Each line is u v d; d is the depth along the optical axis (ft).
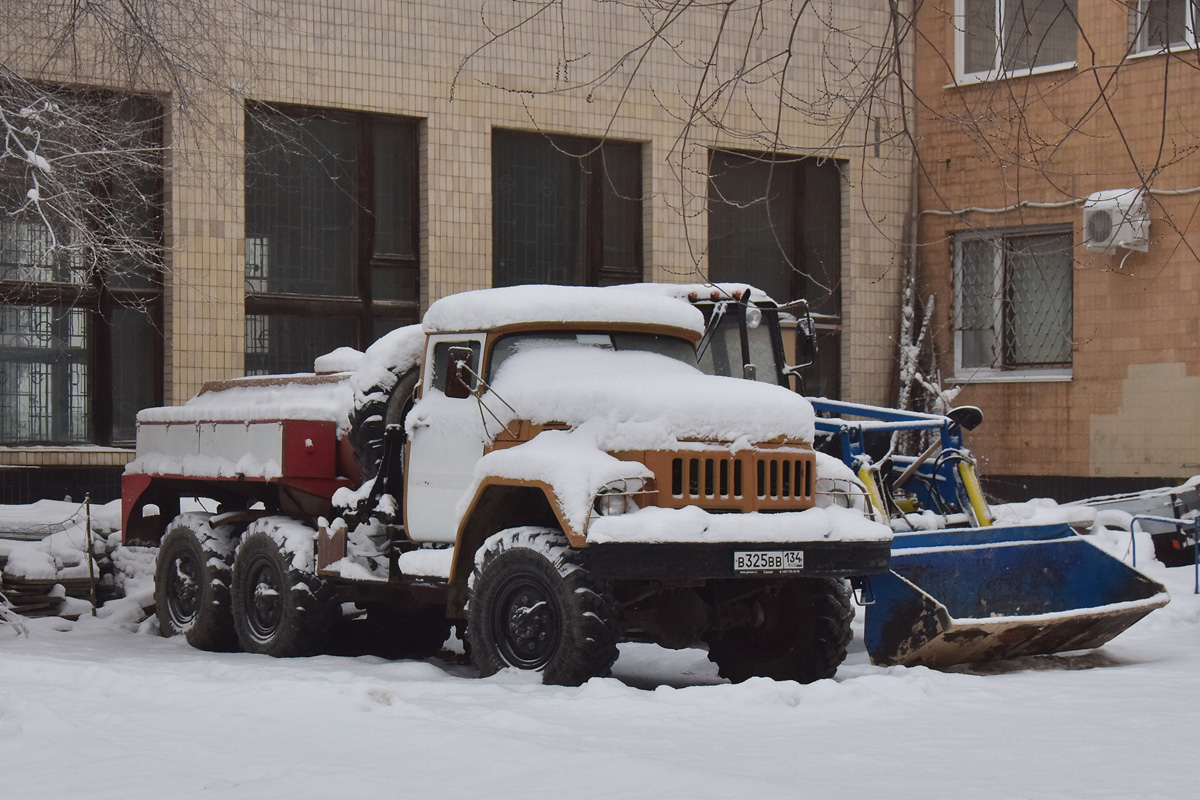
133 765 19.54
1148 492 54.49
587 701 24.84
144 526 42.86
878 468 39.37
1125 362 61.67
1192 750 21.15
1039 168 32.58
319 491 36.19
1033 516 49.21
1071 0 63.10
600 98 60.70
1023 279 65.05
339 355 39.68
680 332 32.48
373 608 39.63
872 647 31.42
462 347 31.58
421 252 57.82
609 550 27.22
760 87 63.62
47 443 52.01
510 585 28.71
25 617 41.93
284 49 54.54
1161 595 33.76
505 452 29.27
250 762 19.81
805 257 66.23
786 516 28.58
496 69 58.70
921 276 67.21
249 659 33.78
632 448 28.19
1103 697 26.78
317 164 56.44
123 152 38.17
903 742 21.72
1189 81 59.77
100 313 52.31
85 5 38.14
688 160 62.23
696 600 30.30
